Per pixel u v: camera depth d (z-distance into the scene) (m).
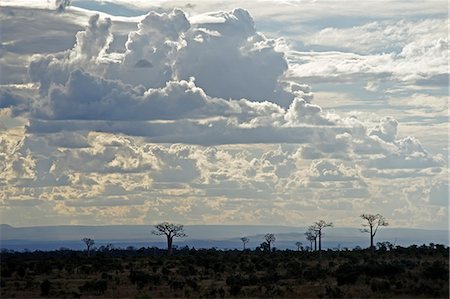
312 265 190.00
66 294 131.88
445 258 194.00
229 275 170.75
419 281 136.00
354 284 138.25
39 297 129.25
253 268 187.00
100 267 194.00
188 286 144.88
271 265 190.25
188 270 179.00
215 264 191.12
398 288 129.12
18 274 173.88
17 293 134.62
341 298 121.81
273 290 133.38
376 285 128.88
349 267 151.75
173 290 138.62
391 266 148.50
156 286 146.75
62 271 189.88
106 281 145.75
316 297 125.38
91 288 137.75
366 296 122.56
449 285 129.12
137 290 139.75
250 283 147.62
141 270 188.25
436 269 140.38
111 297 129.12
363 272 147.38
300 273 160.88
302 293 129.62
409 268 160.12
